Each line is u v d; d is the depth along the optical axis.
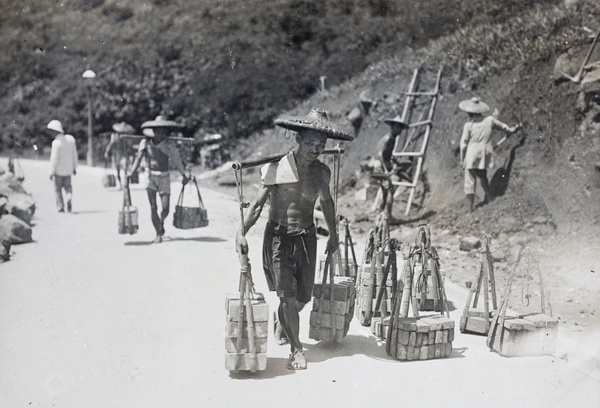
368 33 18.11
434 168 13.42
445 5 15.14
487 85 13.10
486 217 11.10
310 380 5.01
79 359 5.48
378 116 16.03
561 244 9.40
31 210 12.79
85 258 9.30
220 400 4.64
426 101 14.22
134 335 6.13
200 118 23.11
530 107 11.66
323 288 5.66
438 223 11.68
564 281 7.97
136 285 7.90
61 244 10.45
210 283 8.05
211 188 18.41
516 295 7.57
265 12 21.69
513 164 11.41
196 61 23.66
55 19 25.95
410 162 13.73
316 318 5.69
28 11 26.00
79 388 4.88
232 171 19.97
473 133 11.45
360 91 17.56
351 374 5.12
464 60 14.11
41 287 7.79
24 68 25.88
